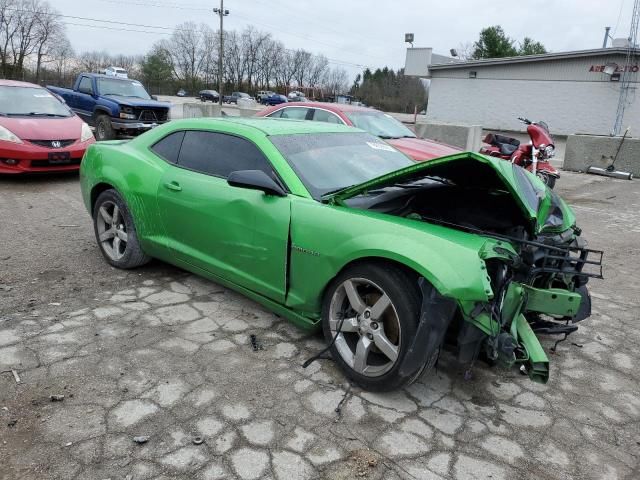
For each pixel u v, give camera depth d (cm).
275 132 376
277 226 329
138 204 427
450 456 251
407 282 276
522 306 283
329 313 314
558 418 287
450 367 332
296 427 265
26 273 452
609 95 2483
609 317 425
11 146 788
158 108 1364
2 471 228
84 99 1383
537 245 289
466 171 314
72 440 249
